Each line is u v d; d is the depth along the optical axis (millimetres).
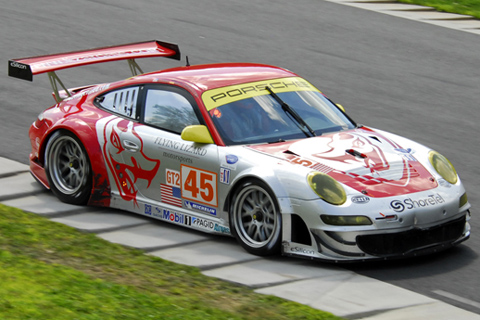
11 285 19438
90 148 27688
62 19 55500
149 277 21266
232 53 49375
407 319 19125
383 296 20625
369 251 22203
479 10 63031
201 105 25844
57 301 18500
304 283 21406
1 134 35750
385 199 22531
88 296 19062
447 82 46000
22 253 22547
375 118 39688
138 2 60906
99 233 25312
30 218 26078
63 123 28359
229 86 26719
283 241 22953
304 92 27594
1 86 42688
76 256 22672
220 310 18984
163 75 27953
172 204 26125
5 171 31328
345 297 20484
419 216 22594
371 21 58000
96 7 58906
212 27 54844
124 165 27172
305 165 23375
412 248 22688
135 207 27141
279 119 25953
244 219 24156
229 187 24172
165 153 25984
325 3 62688
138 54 31547
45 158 28859
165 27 54438
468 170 32875
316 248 22516
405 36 54625
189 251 23891
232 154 24328
